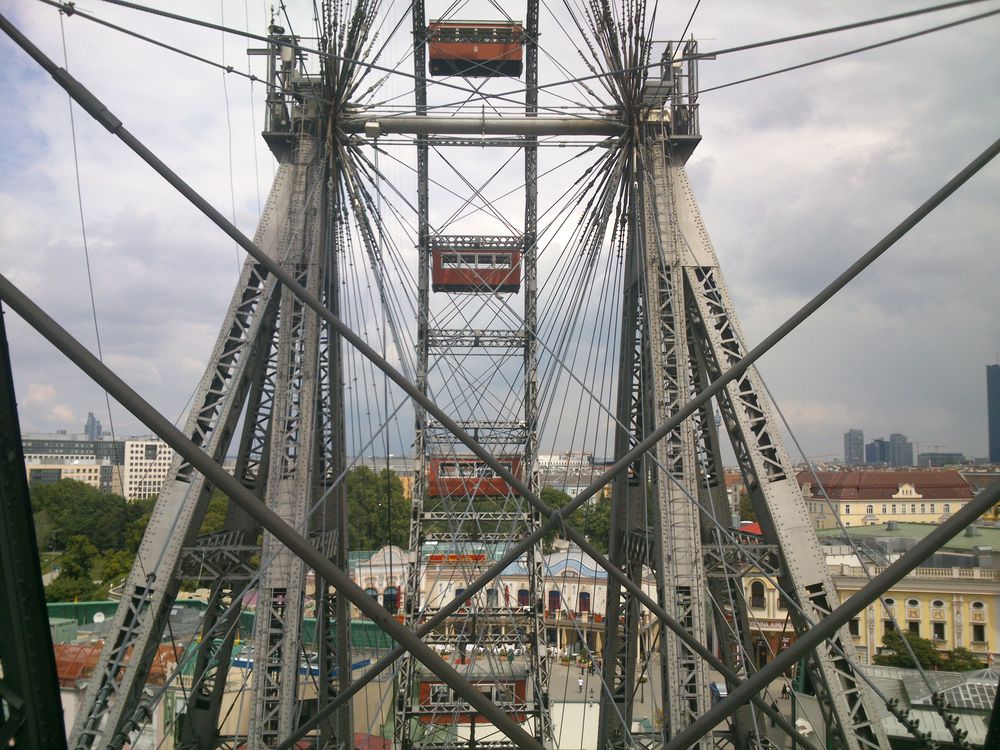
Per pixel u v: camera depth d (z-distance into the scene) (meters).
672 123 23.03
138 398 5.23
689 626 19.36
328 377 23.38
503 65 34.28
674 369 20.94
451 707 32.34
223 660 20.59
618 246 24.94
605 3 22.75
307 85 22.45
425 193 36.22
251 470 22.23
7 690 4.84
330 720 22.86
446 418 9.32
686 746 5.57
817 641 5.41
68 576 63.50
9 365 4.89
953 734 9.73
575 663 52.69
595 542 65.50
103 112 7.39
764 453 20.38
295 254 21.19
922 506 92.56
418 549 34.28
